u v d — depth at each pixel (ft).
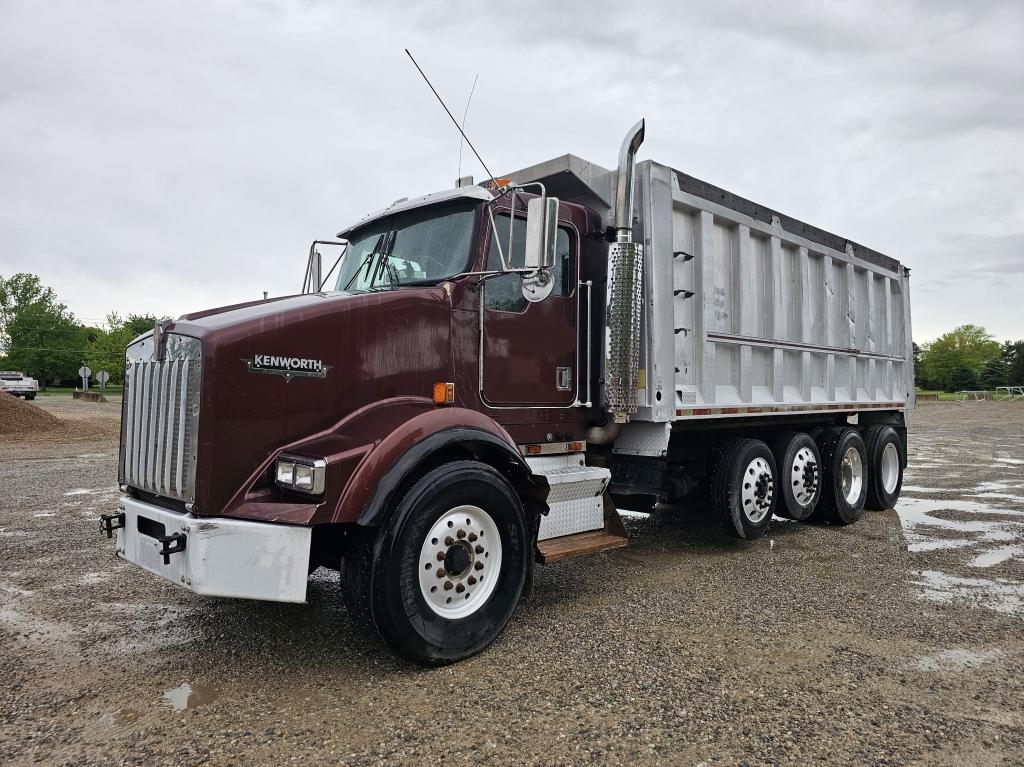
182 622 14.78
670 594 16.70
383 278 16.21
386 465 12.03
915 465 45.03
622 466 20.06
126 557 13.23
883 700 11.02
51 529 23.82
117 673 12.14
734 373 21.91
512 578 13.55
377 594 11.62
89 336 279.90
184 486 11.57
